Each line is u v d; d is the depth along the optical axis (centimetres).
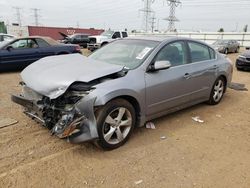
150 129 443
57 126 335
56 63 412
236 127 471
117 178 307
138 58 420
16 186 287
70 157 348
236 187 300
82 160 342
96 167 327
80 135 335
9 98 605
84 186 292
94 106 336
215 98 584
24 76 401
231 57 2081
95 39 2370
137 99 384
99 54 480
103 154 358
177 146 388
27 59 1017
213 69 542
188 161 348
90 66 384
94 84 348
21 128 429
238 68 1202
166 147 384
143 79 393
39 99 360
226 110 563
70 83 331
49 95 335
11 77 891
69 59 434
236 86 814
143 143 393
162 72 425
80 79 337
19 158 340
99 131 346
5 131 417
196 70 492
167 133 432
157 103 421
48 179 301
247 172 329
